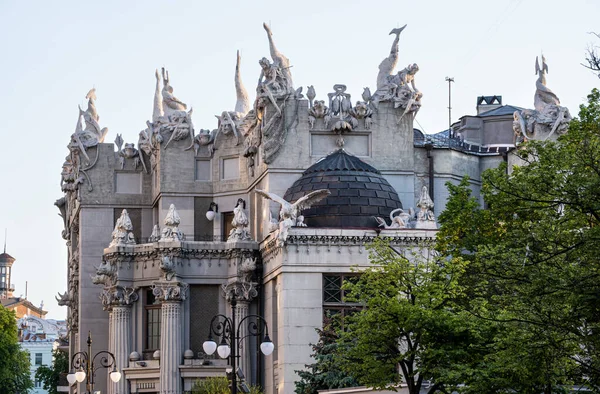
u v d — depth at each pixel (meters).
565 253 57.53
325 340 92.69
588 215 58.91
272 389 99.81
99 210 118.94
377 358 75.62
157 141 114.81
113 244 107.06
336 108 106.38
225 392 89.06
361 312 75.12
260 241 106.62
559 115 107.88
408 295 76.12
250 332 104.75
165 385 103.12
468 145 115.88
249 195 112.25
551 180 58.00
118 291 106.62
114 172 119.38
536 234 58.47
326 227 97.75
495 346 63.53
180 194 114.50
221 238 114.31
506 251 60.75
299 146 105.44
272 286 101.06
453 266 74.94
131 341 106.75
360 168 102.88
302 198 97.69
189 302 105.81
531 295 57.16
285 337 96.00
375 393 82.25
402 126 107.50
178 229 107.19
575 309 56.38
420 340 73.12
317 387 89.69
